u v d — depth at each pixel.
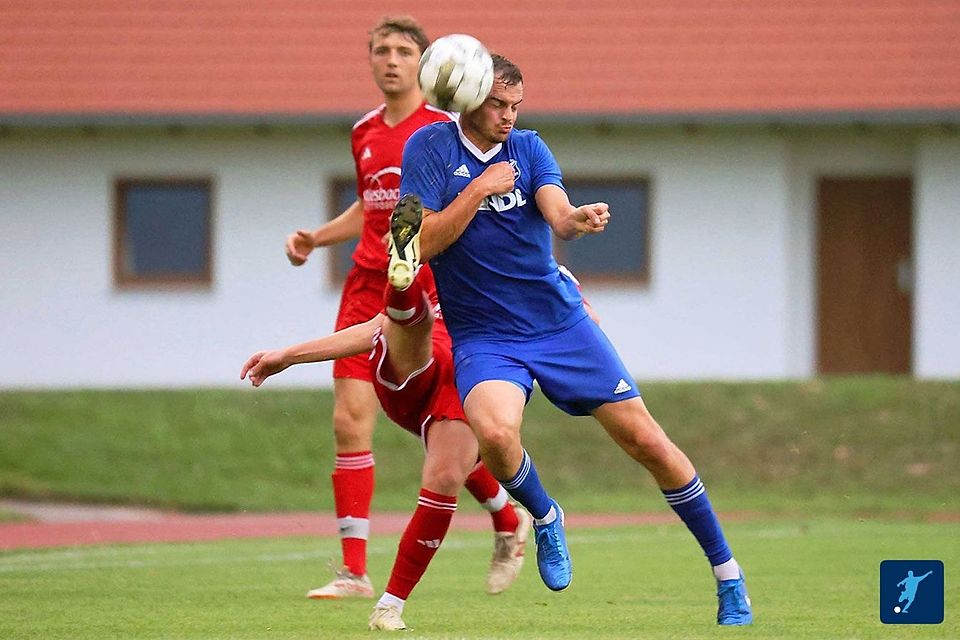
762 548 39.16
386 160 30.80
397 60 30.75
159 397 69.25
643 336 79.62
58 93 81.12
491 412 22.27
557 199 22.59
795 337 81.19
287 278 80.62
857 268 81.50
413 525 23.48
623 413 23.16
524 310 23.14
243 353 80.88
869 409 64.88
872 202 81.31
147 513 55.75
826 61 80.88
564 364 23.05
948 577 31.33
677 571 34.00
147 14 85.12
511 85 22.64
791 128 79.75
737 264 79.25
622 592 29.67
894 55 80.81
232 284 80.75
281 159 80.56
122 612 26.23
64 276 81.25
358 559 29.86
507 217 22.91
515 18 84.62
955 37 81.50
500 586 29.19
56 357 81.25
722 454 61.34
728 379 76.50
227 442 63.91
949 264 78.56
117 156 81.12
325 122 78.44
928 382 68.06
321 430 65.44
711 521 23.48
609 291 79.88
